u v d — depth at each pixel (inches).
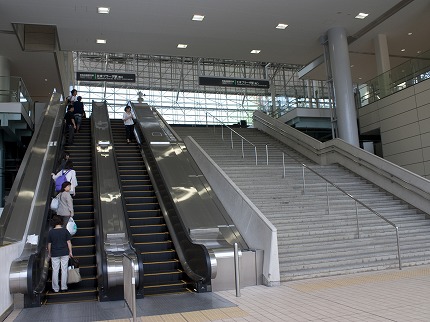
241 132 796.0
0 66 696.4
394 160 622.5
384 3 544.4
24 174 357.7
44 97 958.4
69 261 281.3
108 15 547.2
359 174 535.2
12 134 623.5
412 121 588.1
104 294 253.0
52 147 453.1
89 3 511.2
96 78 699.4
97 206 332.2
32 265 230.5
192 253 288.8
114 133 623.5
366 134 721.6
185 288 284.7
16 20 553.9
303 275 295.1
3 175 615.2
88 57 1339.8
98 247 288.4
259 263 285.7
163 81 1438.2
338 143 572.7
